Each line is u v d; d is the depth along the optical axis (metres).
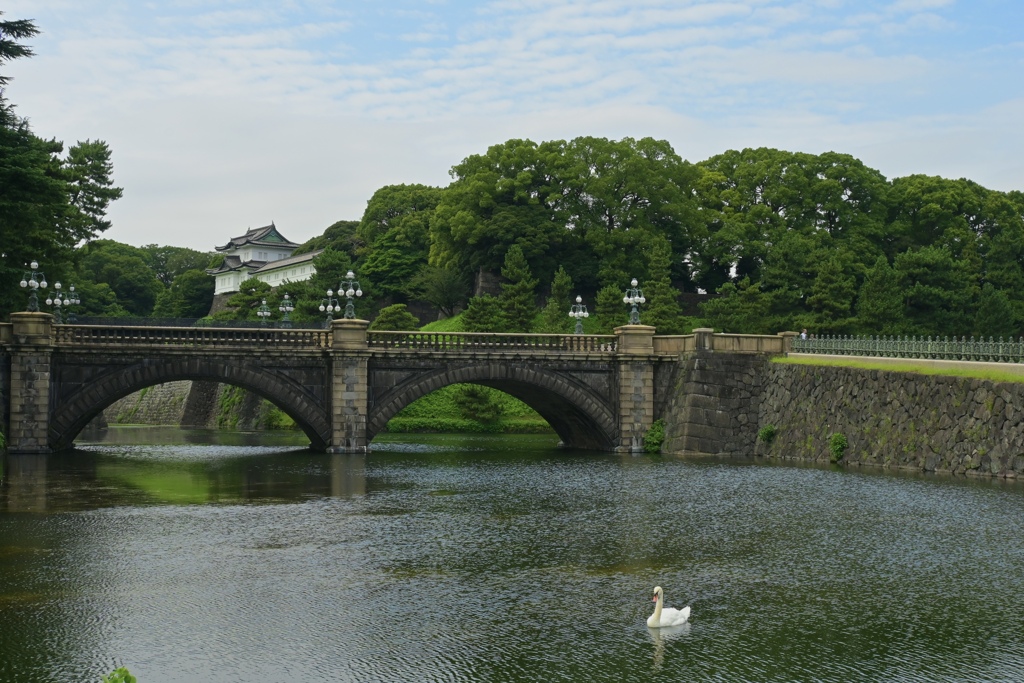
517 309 117.38
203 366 70.25
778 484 54.22
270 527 42.28
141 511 46.12
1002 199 143.50
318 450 76.62
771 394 72.88
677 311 118.44
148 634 27.75
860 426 62.88
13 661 25.70
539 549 37.94
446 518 44.53
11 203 69.12
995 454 52.31
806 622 28.81
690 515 44.88
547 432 105.88
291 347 71.88
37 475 58.66
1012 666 25.39
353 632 27.94
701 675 24.83
